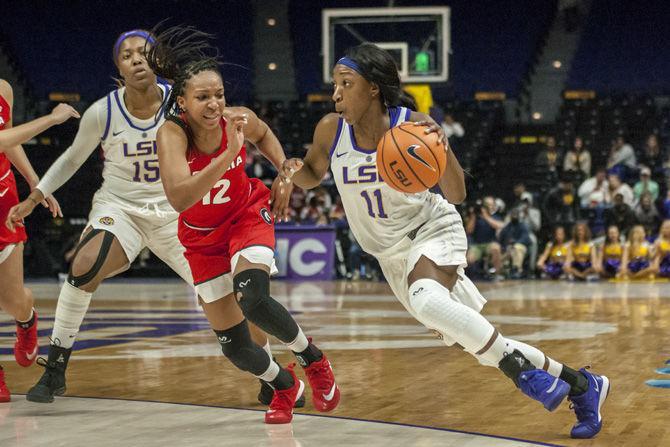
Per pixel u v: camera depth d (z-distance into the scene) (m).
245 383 4.84
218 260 3.80
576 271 15.84
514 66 24.12
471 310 3.34
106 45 24.36
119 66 4.43
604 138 20.84
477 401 4.22
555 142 20.97
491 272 16.38
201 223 3.74
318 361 3.79
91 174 20.23
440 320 3.32
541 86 23.28
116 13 24.45
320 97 22.59
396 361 5.65
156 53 3.92
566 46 23.52
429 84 19.83
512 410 3.98
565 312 9.30
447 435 3.45
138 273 19.25
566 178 18.06
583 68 23.66
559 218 17.59
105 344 6.80
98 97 22.83
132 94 4.47
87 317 9.33
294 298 11.91
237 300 3.62
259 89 24.73
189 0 24.61
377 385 4.71
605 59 23.64
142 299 12.30
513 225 16.53
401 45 19.86
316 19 24.72
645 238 16.23
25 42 24.27
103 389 4.69
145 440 3.40
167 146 3.49
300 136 21.39
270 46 24.67
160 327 8.19
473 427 3.61
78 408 4.14
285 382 3.77
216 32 24.75
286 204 3.73
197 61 3.50
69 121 21.25
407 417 3.84
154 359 5.89
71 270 4.39
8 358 6.08
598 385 3.44
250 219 3.76
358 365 5.47
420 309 3.37
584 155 18.78
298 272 16.70
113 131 4.52
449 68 19.81
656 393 4.37
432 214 3.64
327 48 20.28
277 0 24.55
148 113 4.50
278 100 23.67
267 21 24.64
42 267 19.45
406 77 19.78
